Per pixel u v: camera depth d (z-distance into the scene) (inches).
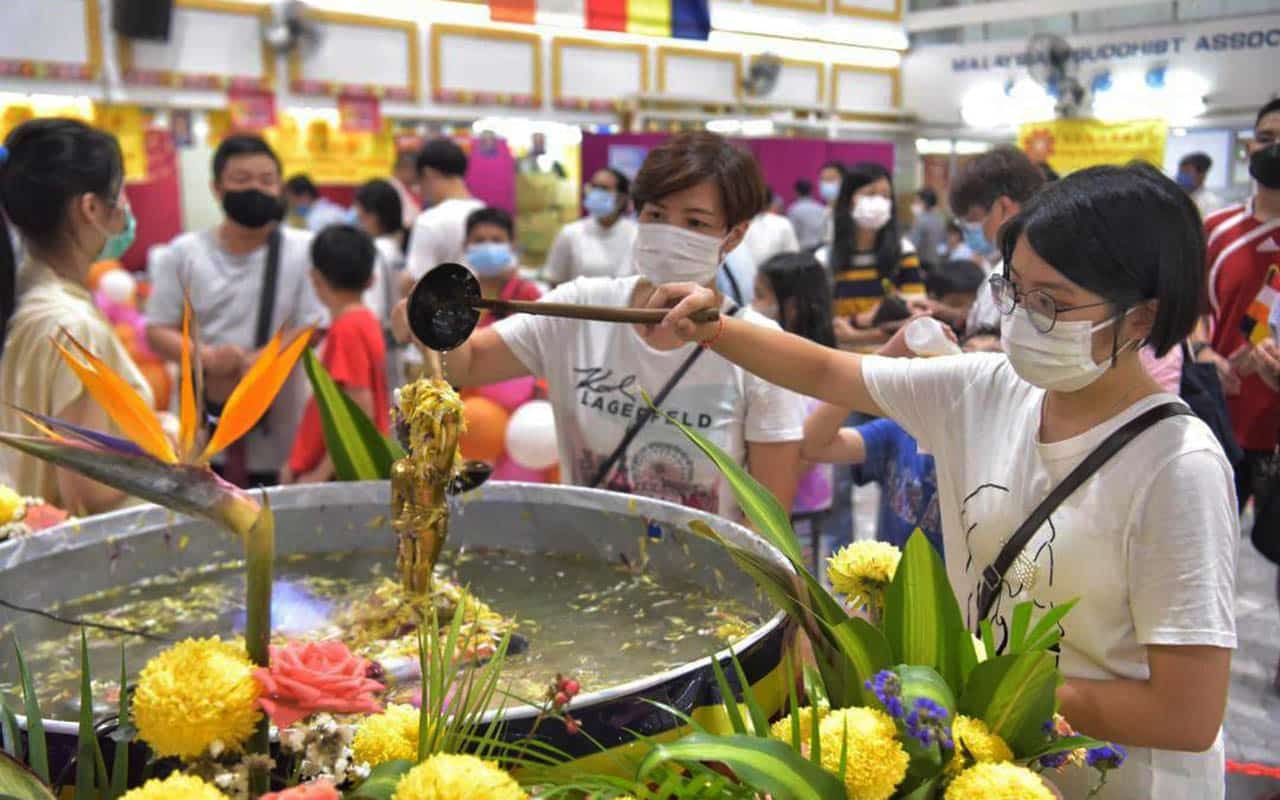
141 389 80.9
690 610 57.4
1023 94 420.5
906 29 446.3
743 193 69.9
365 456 73.0
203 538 65.7
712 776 37.9
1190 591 45.1
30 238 80.7
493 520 68.4
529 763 37.2
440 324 52.9
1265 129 129.6
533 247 344.8
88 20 255.9
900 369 57.5
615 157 268.4
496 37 329.1
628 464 75.7
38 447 35.1
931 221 354.3
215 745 33.7
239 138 138.3
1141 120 376.8
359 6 301.0
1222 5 371.6
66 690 49.6
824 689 43.9
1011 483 51.9
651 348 74.1
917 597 41.0
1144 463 47.1
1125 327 46.9
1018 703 38.6
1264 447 129.2
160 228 301.7
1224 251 133.1
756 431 73.8
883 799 36.7
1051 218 46.7
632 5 339.3
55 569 59.9
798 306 121.0
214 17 276.8
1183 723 45.4
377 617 54.0
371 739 37.6
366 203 229.5
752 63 395.5
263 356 37.0
